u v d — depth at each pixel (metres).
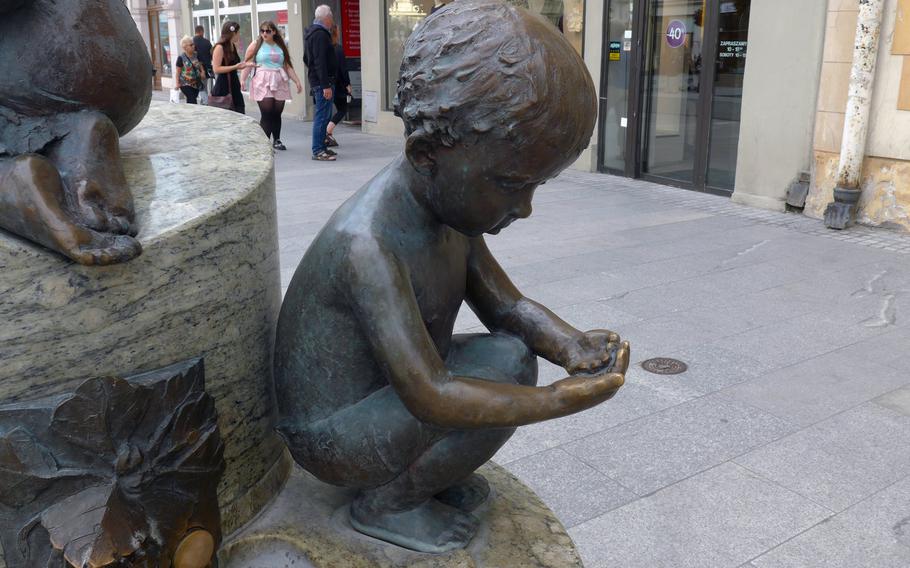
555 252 6.00
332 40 11.22
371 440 1.51
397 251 1.44
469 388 1.38
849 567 2.50
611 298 4.96
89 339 1.36
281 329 1.63
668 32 8.61
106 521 1.29
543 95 1.18
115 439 1.35
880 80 6.47
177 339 1.49
